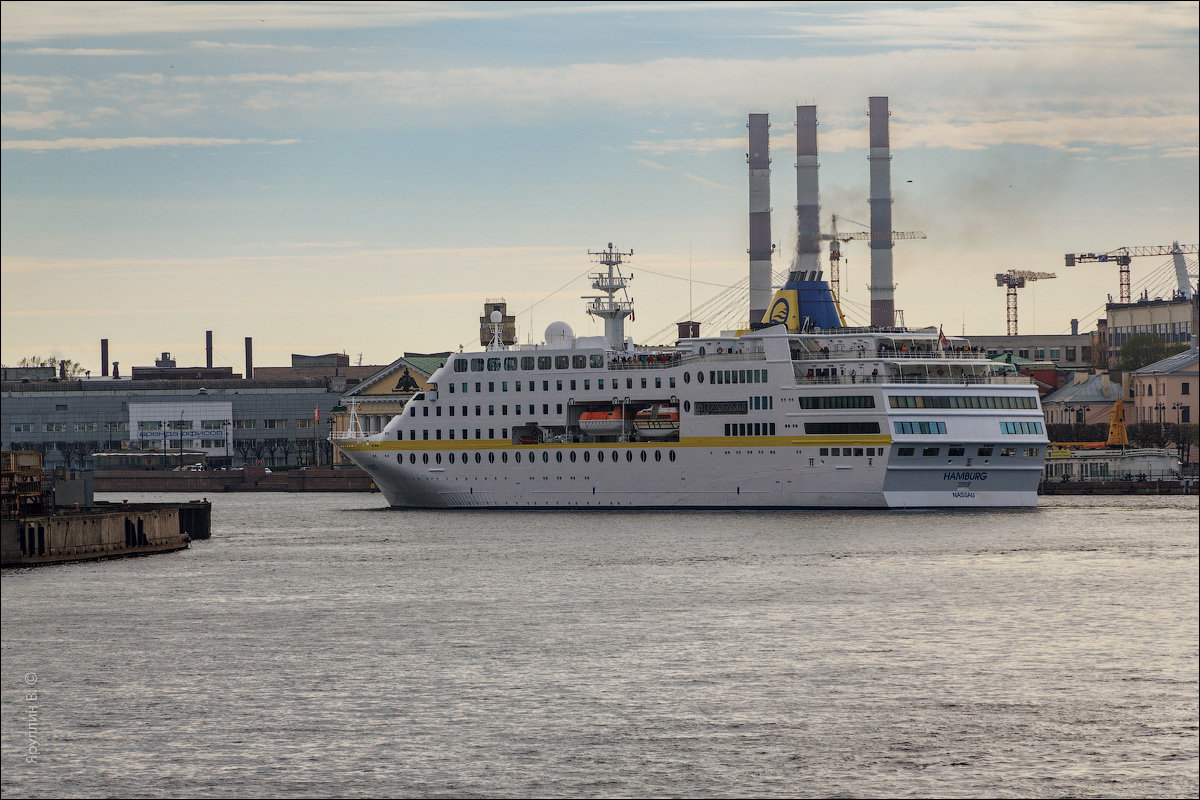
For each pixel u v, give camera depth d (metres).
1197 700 180.62
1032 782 154.75
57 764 160.12
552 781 154.88
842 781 155.00
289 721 174.12
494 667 198.00
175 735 169.12
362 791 152.62
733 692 184.75
